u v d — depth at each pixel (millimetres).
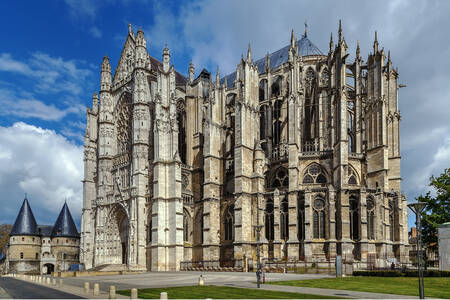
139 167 85938
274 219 74188
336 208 70438
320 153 76750
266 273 61750
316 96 89000
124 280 52750
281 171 81250
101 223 92938
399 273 48781
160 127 83812
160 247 78875
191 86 95250
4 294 35812
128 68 99125
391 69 82438
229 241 79688
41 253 121188
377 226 68125
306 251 69188
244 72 82938
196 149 90562
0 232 145250
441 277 47438
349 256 66688
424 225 60062
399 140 80125
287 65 92812
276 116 90188
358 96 80750
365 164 75938
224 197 82312
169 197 81438
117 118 99875
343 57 74375
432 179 61625
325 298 29109
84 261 97625
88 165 104000
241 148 78062
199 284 40938
